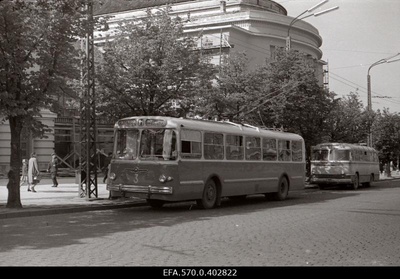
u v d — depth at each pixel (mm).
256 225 13234
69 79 17719
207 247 9742
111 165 17781
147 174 16906
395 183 39719
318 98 31359
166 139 16812
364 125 40594
